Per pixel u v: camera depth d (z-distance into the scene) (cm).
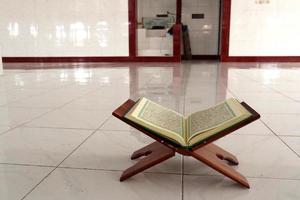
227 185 128
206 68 672
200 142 122
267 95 335
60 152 165
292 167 145
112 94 345
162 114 146
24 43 880
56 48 882
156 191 123
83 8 859
